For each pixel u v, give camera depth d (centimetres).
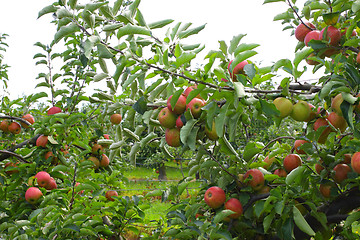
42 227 243
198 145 202
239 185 213
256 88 180
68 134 326
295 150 244
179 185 220
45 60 378
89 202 304
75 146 342
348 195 205
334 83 154
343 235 239
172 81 181
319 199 207
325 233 225
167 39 196
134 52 171
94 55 357
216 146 209
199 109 171
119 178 394
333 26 185
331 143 205
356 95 157
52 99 390
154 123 203
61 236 249
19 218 274
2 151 302
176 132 187
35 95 377
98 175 332
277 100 172
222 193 205
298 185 205
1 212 280
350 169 200
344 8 190
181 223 206
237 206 202
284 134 525
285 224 184
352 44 173
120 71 166
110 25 181
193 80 164
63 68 387
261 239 223
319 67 216
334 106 166
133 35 183
